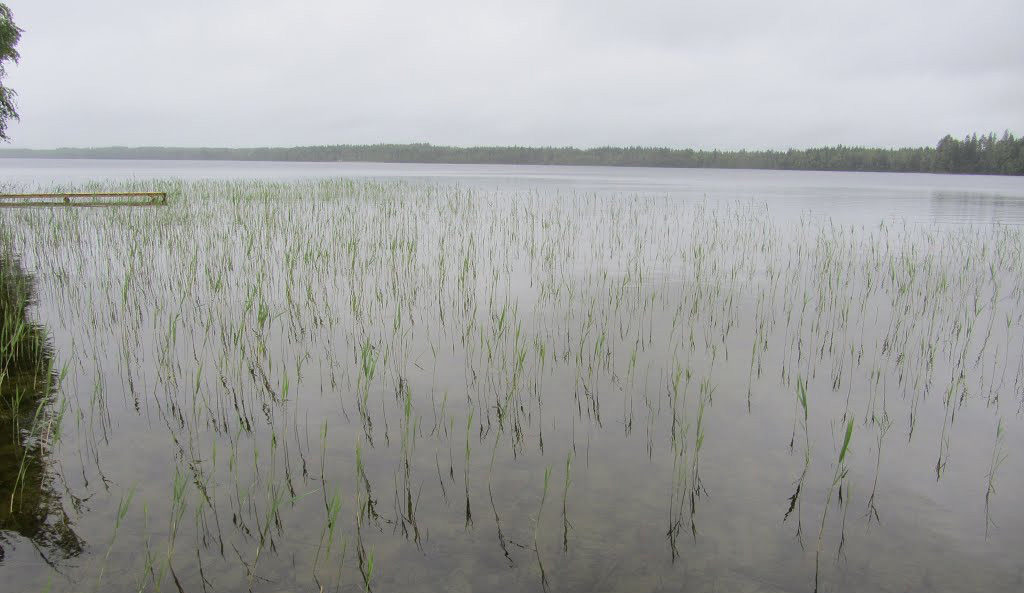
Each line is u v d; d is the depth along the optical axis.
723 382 6.35
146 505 3.98
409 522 3.88
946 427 5.33
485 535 3.77
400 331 7.91
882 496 4.25
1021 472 4.57
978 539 3.79
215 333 7.66
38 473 4.31
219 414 5.36
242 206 21.75
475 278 11.17
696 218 22.33
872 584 3.39
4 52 21.44
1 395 5.57
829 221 21.98
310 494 4.16
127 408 5.42
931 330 7.87
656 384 6.26
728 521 3.96
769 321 8.69
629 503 4.14
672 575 3.44
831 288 10.68
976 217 24.36
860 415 5.57
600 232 18.20
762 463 4.69
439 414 5.46
